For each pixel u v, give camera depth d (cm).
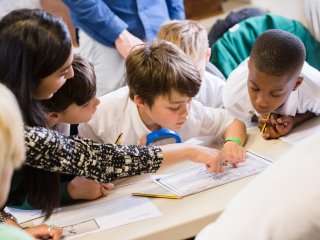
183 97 138
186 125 154
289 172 71
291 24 234
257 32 234
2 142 79
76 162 118
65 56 116
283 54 133
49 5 264
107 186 136
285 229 67
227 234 72
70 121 139
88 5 201
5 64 113
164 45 148
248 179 127
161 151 129
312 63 236
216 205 117
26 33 112
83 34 212
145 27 211
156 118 145
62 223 121
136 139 154
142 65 142
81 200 134
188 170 139
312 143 74
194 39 175
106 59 211
